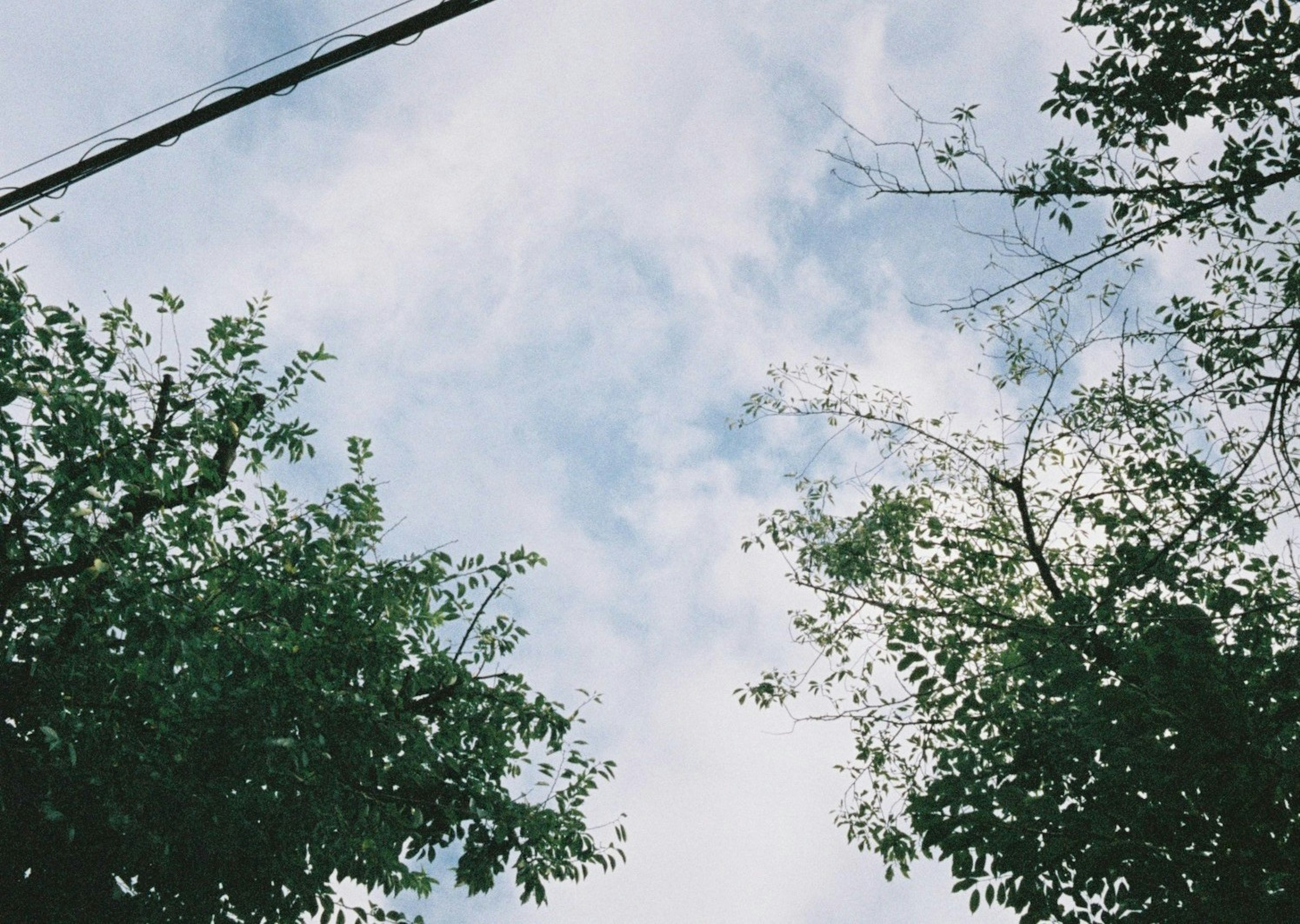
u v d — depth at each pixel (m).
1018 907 5.18
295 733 9.03
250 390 10.01
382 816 10.13
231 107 4.46
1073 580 9.80
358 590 10.23
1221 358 7.49
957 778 5.34
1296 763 4.68
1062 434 9.47
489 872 10.87
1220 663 4.97
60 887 8.84
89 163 4.68
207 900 9.24
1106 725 5.24
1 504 8.74
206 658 9.13
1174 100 6.89
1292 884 4.38
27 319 8.98
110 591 8.45
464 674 11.00
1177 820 4.77
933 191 6.72
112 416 9.17
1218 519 7.14
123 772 8.46
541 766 11.23
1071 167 6.83
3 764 8.23
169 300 9.61
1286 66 6.68
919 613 7.18
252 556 9.79
